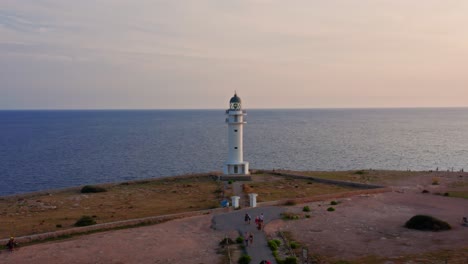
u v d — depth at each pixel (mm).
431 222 42406
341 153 139375
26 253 37438
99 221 48969
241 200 58406
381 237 39938
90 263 34844
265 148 154875
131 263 34656
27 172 105688
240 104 77375
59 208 56938
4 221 49906
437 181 71812
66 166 115188
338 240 39188
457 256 33375
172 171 107938
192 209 54531
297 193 64188
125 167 113750
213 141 185625
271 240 38406
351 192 60875
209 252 36688
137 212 53625
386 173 83375
